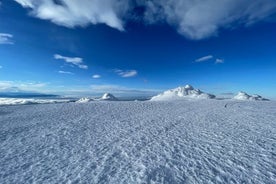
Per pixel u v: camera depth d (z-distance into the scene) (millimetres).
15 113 23062
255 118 20266
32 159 8922
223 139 12055
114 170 7691
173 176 7129
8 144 11164
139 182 6723
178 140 11930
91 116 21500
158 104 35781
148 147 10586
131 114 23438
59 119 19297
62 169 7824
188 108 30266
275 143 11031
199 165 8078
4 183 6738
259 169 7609
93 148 10508
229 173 7312
